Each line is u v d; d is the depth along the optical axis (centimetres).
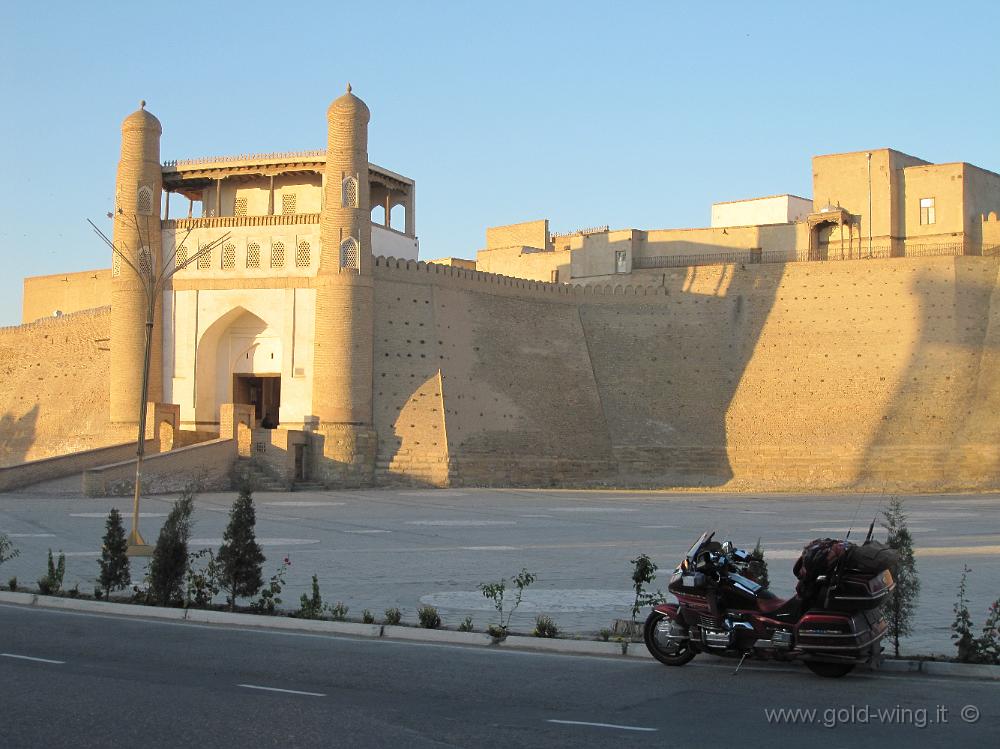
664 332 5444
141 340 4700
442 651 1084
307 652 1063
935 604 1380
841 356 5172
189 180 4947
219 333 4775
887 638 1120
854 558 967
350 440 4441
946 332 5081
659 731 757
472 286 5038
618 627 1167
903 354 5091
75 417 5359
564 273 6325
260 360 4781
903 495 4391
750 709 834
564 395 5191
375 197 5266
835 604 967
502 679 939
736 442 5134
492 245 7131
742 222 6656
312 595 1395
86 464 4025
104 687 877
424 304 4800
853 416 5034
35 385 5644
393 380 4628
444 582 1630
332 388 4466
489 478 4734
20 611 1344
